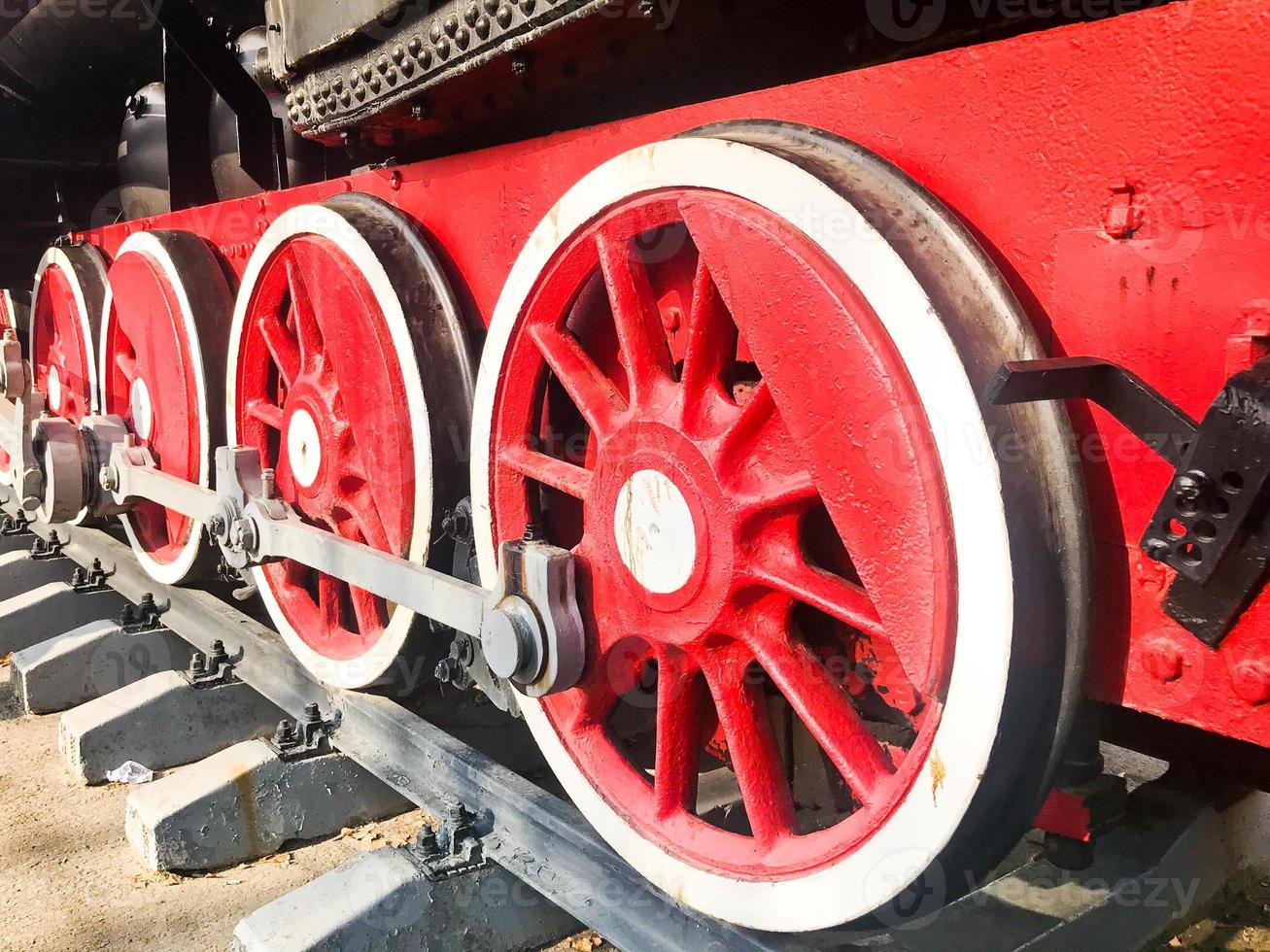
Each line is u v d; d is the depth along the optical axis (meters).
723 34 1.57
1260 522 0.91
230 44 3.28
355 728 2.35
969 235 1.14
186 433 2.99
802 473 1.33
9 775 2.83
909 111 1.23
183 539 3.18
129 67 4.68
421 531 2.03
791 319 1.23
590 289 1.74
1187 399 0.99
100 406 3.72
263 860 2.36
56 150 5.45
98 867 2.34
